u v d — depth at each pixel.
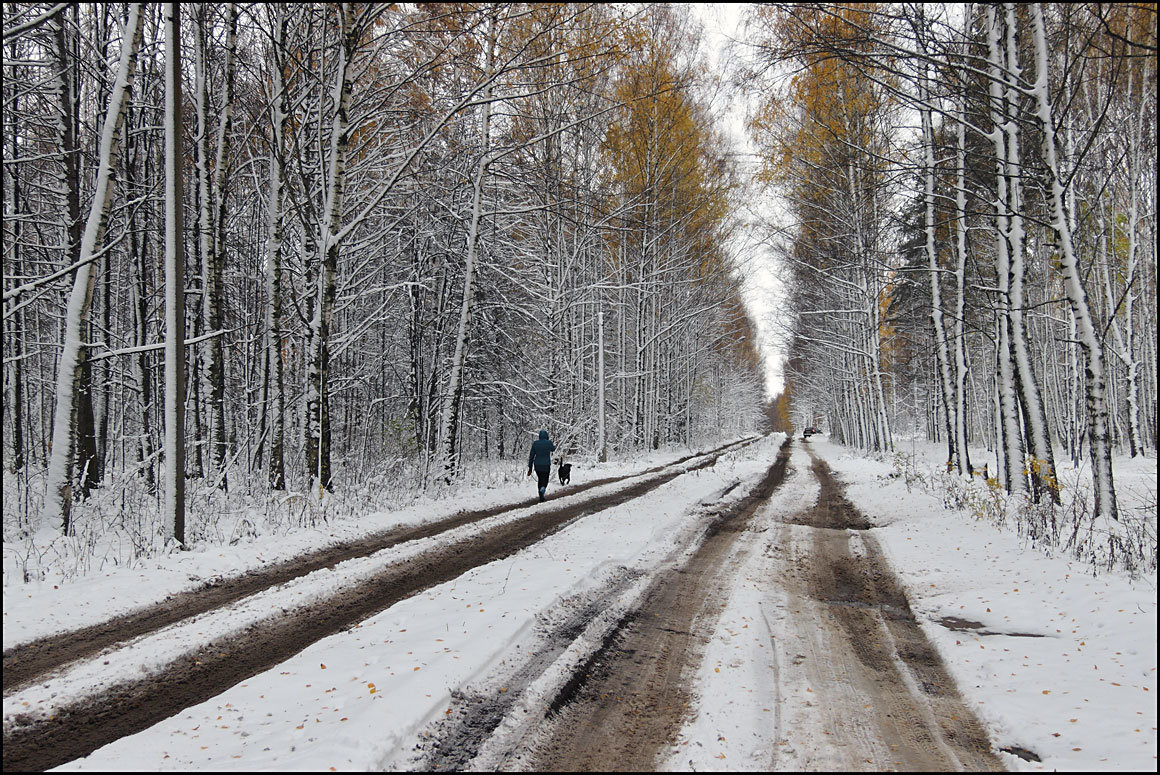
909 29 10.07
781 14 10.11
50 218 15.32
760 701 4.74
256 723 4.03
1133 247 20.27
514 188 19.69
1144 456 23.66
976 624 6.68
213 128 14.12
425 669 4.82
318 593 7.18
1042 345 28.27
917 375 39.81
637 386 32.78
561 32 14.16
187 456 13.29
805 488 19.78
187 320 13.46
